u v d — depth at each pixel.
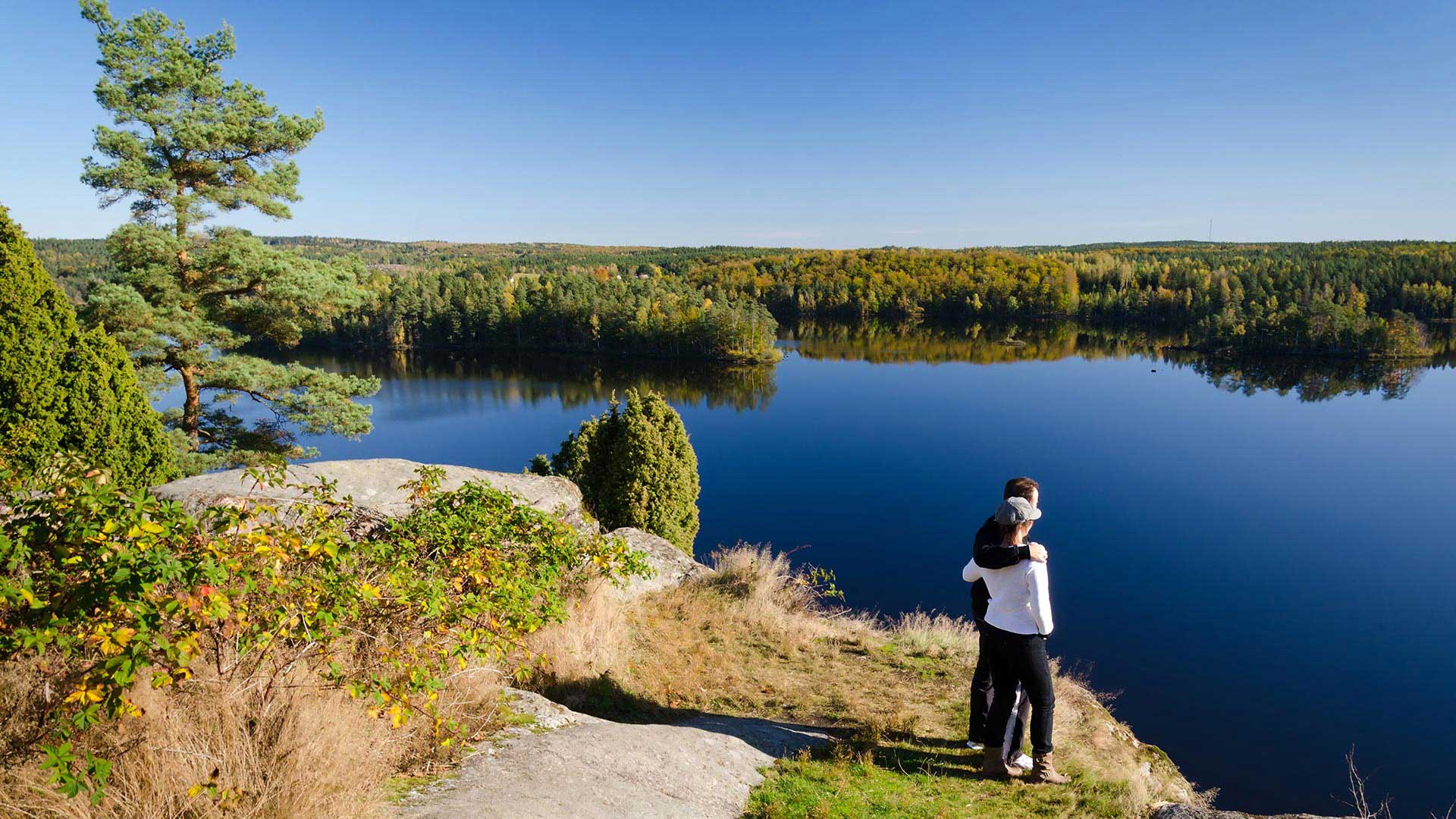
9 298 7.73
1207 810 3.60
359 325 132.12
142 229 13.98
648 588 7.61
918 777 3.72
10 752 2.33
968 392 105.00
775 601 7.54
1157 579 41.44
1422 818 20.38
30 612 2.26
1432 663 30.88
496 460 67.38
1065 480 64.12
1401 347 126.56
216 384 15.83
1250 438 79.31
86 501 2.33
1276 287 161.00
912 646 6.41
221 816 2.35
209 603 2.38
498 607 3.83
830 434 82.25
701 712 4.90
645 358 127.69
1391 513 54.91
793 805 3.28
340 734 2.84
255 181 15.43
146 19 14.22
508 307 139.50
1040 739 3.66
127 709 2.19
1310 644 33.00
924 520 52.28
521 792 2.88
